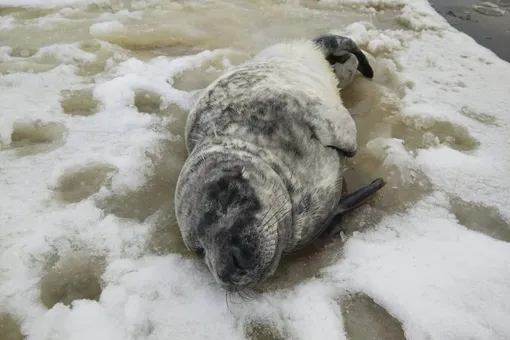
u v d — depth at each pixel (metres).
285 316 2.56
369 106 4.05
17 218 3.12
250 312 2.59
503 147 3.61
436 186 3.30
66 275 2.81
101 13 5.60
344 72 4.18
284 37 5.07
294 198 2.64
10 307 2.63
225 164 2.47
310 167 2.73
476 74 4.41
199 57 4.70
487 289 2.63
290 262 2.86
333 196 2.84
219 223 2.29
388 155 3.48
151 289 2.70
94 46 4.90
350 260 2.81
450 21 5.38
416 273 2.71
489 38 5.04
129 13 5.57
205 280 2.76
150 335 2.48
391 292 2.62
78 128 3.85
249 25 5.33
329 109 2.87
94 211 3.17
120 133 3.81
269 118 2.77
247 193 2.33
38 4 5.73
